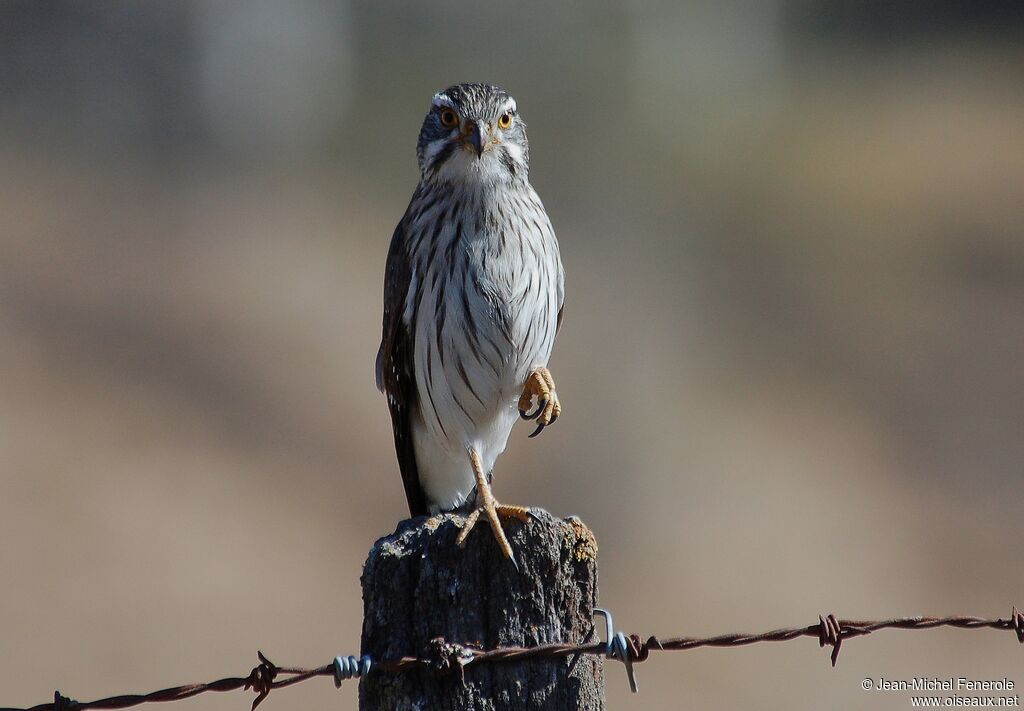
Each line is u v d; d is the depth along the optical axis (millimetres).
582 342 18172
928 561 15039
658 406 17250
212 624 13516
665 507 16188
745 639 5176
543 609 4844
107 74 30453
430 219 6688
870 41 37281
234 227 26141
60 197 27141
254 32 30172
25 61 30312
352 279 23781
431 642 4746
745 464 17141
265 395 19047
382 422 18828
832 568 14820
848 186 27125
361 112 29609
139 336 20312
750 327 21641
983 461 17844
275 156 30141
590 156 22531
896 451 18188
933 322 22141
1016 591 14320
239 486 16734
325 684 12820
